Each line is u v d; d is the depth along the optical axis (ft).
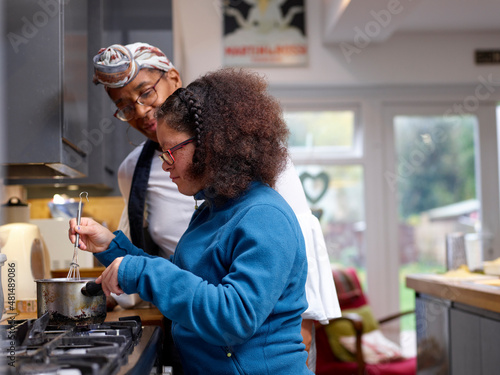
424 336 9.21
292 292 3.62
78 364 2.65
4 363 2.82
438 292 8.23
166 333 5.08
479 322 7.23
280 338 3.60
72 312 3.87
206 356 3.57
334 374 10.60
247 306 3.18
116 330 3.70
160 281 3.26
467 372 7.60
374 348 11.30
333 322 10.84
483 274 9.20
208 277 3.54
